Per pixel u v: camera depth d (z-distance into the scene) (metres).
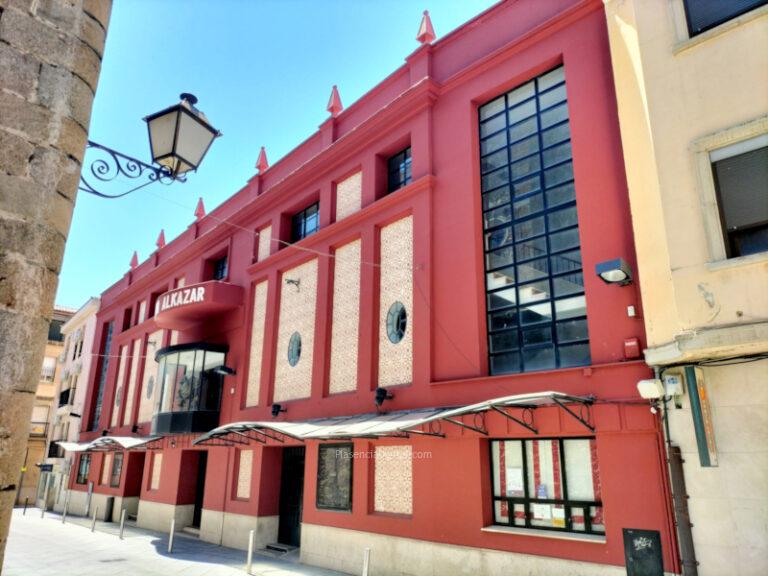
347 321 14.37
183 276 24.30
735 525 6.89
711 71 7.54
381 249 13.86
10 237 3.29
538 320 10.37
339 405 13.46
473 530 9.66
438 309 11.70
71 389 33.84
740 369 7.15
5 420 3.11
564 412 9.02
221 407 18.45
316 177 16.70
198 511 19.89
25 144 3.47
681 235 7.28
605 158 9.73
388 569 10.94
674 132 7.66
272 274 17.59
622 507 8.04
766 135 6.98
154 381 24.14
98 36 4.12
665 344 7.33
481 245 11.52
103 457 27.41
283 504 15.60
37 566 12.52
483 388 10.30
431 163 12.84
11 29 3.54
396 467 11.66
